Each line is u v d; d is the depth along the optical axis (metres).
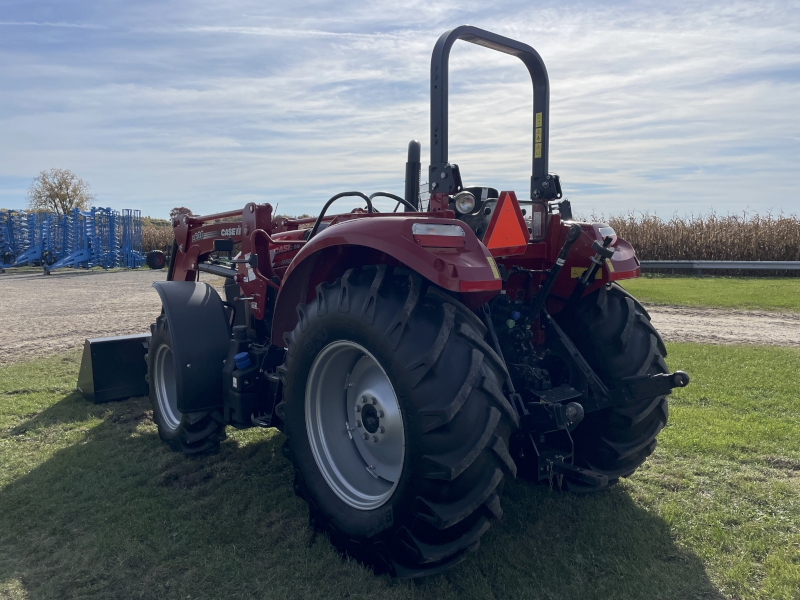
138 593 2.27
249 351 3.45
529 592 2.23
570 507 2.89
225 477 3.30
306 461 2.60
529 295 2.97
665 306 10.29
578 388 2.71
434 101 2.41
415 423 2.02
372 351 2.17
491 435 2.03
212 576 2.36
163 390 3.89
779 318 8.99
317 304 2.47
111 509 2.93
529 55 2.77
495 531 2.67
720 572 2.36
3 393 5.05
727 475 3.26
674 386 2.48
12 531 2.73
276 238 3.75
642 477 3.24
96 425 4.21
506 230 2.45
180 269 4.62
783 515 2.81
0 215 21.86
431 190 2.43
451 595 2.21
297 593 2.24
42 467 3.46
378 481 2.51
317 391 2.59
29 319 9.50
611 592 2.24
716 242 16.22
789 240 15.50
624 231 17.33
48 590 2.29
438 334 2.07
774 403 4.55
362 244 2.23
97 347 4.68
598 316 2.82
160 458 3.59
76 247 22.03
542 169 2.85
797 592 2.21
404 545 2.11
